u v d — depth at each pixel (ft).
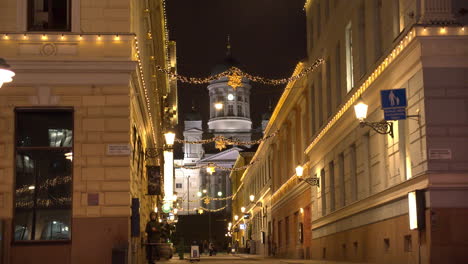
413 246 64.90
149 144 116.57
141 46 86.17
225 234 406.00
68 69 64.34
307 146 136.56
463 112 61.36
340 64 99.50
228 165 524.11
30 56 64.44
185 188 536.42
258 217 245.04
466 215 60.34
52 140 64.49
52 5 65.72
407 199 67.21
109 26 65.41
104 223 63.31
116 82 64.80
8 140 63.87
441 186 60.39
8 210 63.26
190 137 544.62
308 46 129.39
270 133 202.28
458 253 59.98
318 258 120.26
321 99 118.21
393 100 63.21
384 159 76.54
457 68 61.62
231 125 502.79
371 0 80.33
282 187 173.37
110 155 64.08
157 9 124.16
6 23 64.85
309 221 136.87
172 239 216.74
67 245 63.21
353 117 89.25
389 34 73.15
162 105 187.32
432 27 61.26
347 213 94.84
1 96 64.13
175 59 206.39
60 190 64.13
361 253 87.86
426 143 61.05
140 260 84.17
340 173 100.83
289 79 103.14
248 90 511.40
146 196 101.86
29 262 62.85
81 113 64.39
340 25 98.37
